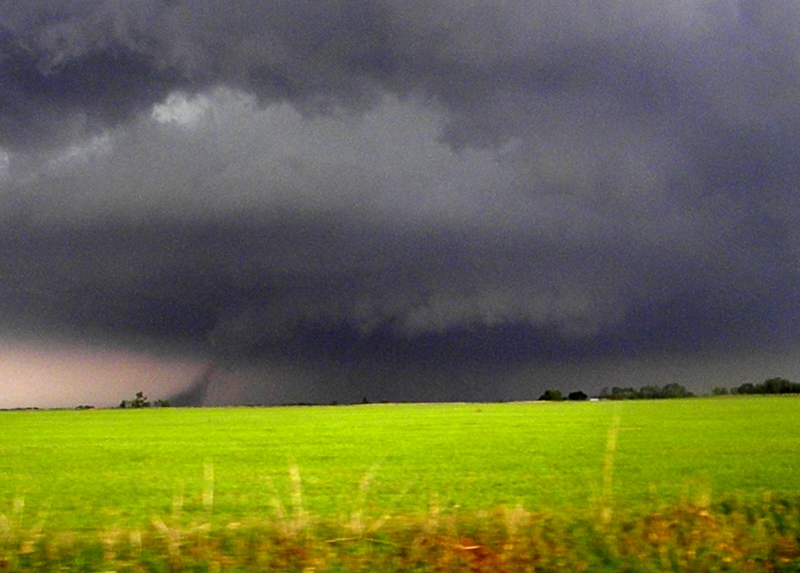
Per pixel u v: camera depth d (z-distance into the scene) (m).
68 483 32.66
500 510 20.30
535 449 46.62
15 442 61.44
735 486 28.27
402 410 140.62
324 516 22.08
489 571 15.68
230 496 27.52
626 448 45.94
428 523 18.48
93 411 172.12
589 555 16.62
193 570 15.86
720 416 84.44
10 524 19.11
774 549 17.03
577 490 27.86
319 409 163.38
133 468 39.22
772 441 49.72
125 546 17.56
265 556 16.61
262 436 65.06
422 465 37.91
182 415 131.50
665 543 17.38
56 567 16.27
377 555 16.70
